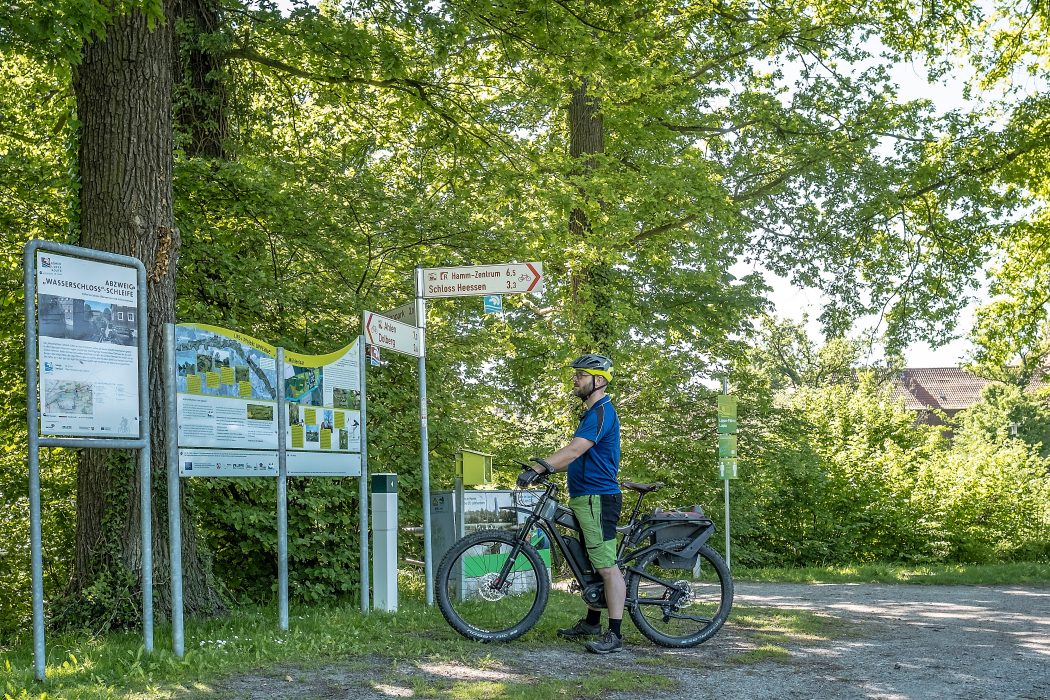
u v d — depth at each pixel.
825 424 24.95
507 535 6.96
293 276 12.27
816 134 20.16
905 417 26.77
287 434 7.44
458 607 7.85
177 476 6.35
